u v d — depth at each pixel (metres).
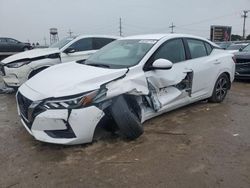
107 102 4.23
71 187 3.31
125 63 4.92
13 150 4.25
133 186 3.30
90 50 9.26
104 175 3.54
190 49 5.88
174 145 4.36
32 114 4.04
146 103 4.96
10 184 3.39
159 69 4.85
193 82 5.79
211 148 4.25
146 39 5.53
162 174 3.54
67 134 4.04
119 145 4.35
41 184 3.38
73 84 4.12
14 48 27.03
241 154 4.06
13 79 7.94
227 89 6.90
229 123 5.33
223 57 6.63
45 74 4.82
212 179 3.42
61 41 9.59
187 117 5.64
